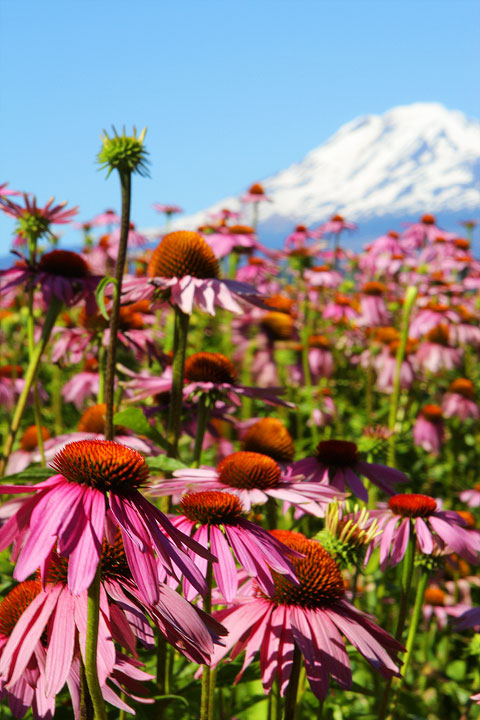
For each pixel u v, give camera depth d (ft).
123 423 8.77
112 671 5.35
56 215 12.35
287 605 7.02
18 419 11.80
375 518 8.87
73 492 4.73
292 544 7.36
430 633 14.15
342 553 8.30
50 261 12.22
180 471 8.97
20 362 26.30
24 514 4.83
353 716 10.50
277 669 6.56
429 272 34.53
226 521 6.61
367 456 13.91
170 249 10.31
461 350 28.02
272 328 20.26
